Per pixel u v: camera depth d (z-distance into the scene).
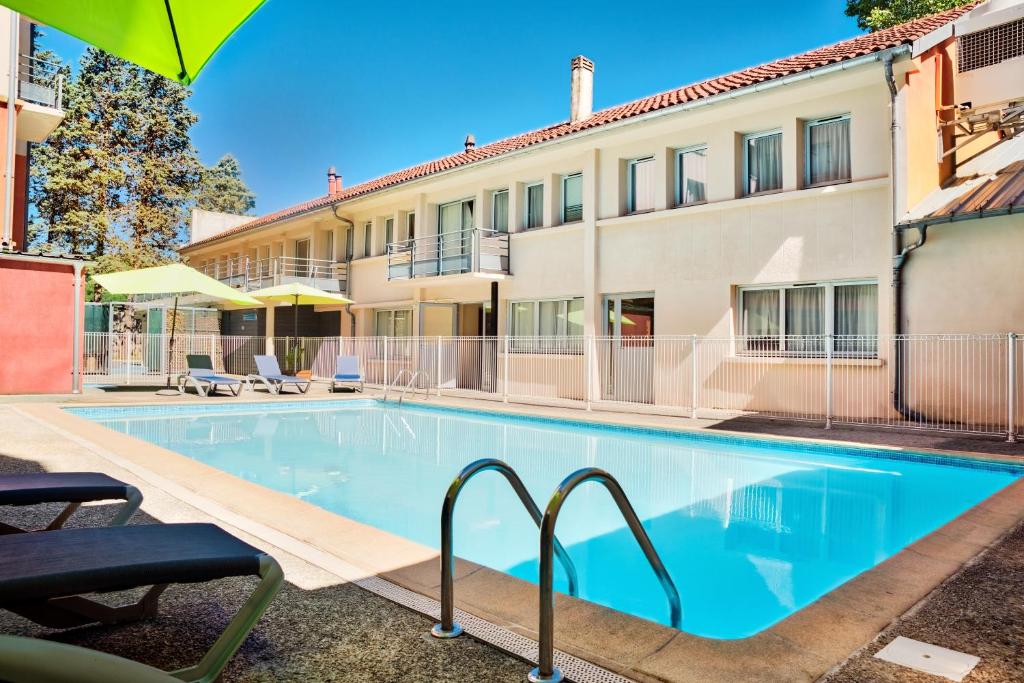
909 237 11.51
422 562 3.95
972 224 10.89
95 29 3.25
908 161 11.59
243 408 15.51
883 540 5.88
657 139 15.02
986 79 13.22
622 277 15.56
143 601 3.01
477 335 20.55
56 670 1.44
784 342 13.21
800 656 2.71
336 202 22.95
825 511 6.87
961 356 10.89
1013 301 10.53
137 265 35.44
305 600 3.32
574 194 17.11
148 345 22.50
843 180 12.56
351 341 21.73
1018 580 3.64
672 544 5.77
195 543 2.34
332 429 13.14
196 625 2.99
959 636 2.91
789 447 9.78
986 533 4.59
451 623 2.96
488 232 18.00
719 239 13.89
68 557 2.10
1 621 2.95
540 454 10.35
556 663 2.65
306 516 4.98
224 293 16.25
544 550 2.54
